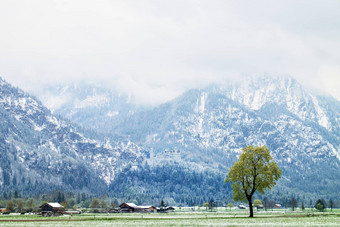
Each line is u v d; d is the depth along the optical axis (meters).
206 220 104.56
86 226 88.31
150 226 84.56
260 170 108.75
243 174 109.19
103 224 95.19
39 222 108.88
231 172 110.81
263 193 110.94
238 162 109.81
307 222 86.56
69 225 92.88
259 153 108.50
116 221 109.00
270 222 89.19
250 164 109.50
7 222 110.38
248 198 111.75
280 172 108.88
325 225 77.25
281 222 88.31
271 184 109.88
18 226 91.44
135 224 92.69
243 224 84.56
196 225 84.44
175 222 97.62
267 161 109.25
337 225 77.06
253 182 109.88
